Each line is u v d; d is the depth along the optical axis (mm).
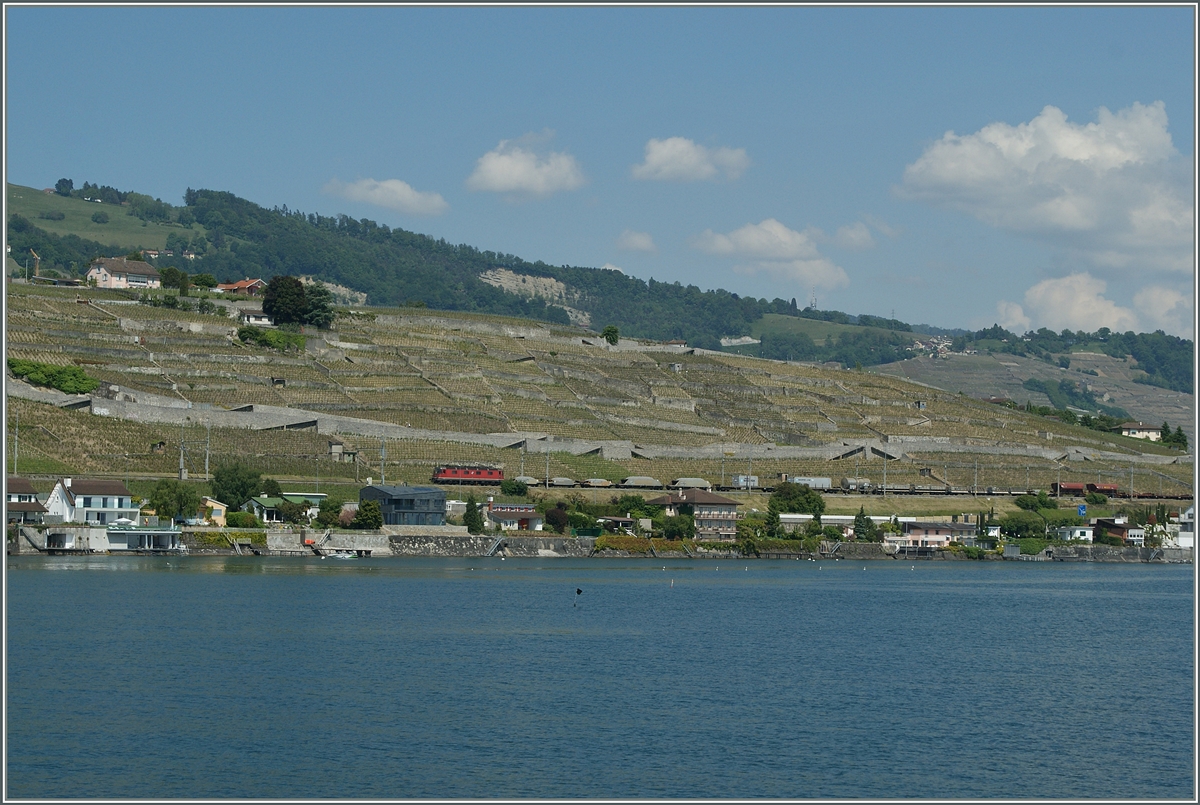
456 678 140500
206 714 119500
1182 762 111500
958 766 108625
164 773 100625
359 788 98188
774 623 199625
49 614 176250
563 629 183375
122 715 118062
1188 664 165875
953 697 138500
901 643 180750
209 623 173625
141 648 152125
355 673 141625
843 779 103812
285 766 103375
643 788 99750
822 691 139875
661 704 129875
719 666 154500
